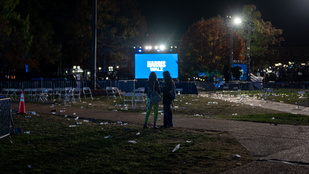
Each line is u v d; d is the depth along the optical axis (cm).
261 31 5569
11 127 706
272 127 821
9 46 3344
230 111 1317
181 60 4409
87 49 5169
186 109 1395
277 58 7125
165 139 668
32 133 725
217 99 2028
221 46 4362
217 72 4366
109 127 835
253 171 437
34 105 1541
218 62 4469
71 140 650
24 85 2636
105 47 5384
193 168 454
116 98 2069
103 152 547
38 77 3753
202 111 1323
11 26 3456
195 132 754
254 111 1304
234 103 1705
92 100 1919
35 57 4919
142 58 3067
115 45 5406
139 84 2925
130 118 1020
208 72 4338
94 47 2377
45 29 4881
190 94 2686
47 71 5419
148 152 549
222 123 901
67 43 5244
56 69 5516
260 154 533
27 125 853
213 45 4338
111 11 5247
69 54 5406
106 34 5288
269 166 461
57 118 1025
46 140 645
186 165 469
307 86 3722
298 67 4184
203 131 772
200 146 595
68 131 762
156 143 625
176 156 521
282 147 582
